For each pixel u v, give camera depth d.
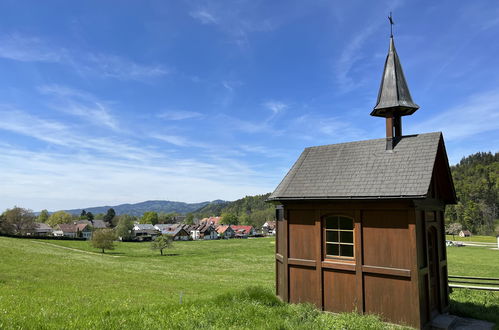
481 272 35.62
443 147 12.85
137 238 117.00
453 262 47.94
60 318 9.69
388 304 11.31
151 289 22.80
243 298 12.33
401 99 13.46
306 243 13.26
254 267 47.78
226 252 73.62
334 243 12.67
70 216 159.25
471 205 142.38
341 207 12.44
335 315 11.60
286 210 13.84
